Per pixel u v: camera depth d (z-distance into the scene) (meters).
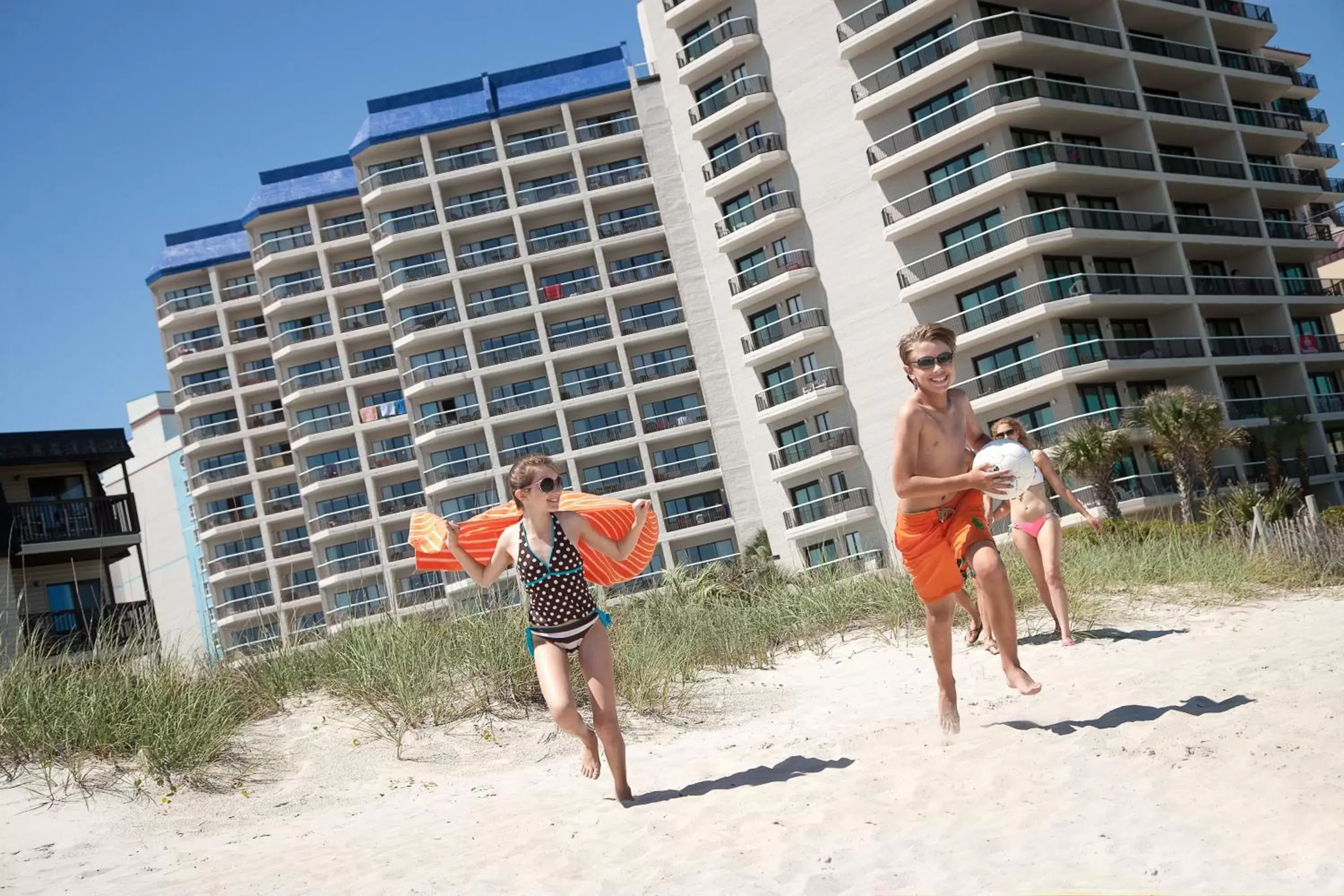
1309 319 51.16
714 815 5.13
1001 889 3.57
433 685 8.80
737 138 50.53
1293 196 51.31
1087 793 4.52
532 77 62.00
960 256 43.34
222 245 69.88
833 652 10.95
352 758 7.87
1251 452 45.31
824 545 47.84
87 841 6.18
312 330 64.06
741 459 57.00
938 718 6.73
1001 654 5.46
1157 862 3.64
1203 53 49.59
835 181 47.12
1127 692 6.56
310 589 64.94
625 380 57.91
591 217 59.34
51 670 8.04
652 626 11.20
